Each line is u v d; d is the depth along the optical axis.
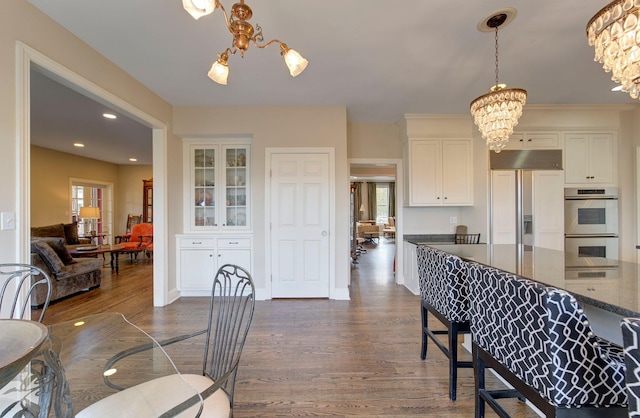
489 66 2.70
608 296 1.17
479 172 4.04
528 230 3.86
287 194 3.78
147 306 3.53
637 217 3.83
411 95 3.39
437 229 4.50
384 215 12.70
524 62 2.63
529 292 1.09
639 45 1.34
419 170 4.13
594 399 1.00
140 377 1.46
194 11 1.23
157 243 3.55
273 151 3.75
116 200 8.28
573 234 3.86
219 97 3.46
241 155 4.08
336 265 3.80
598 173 3.89
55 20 2.04
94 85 2.42
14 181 1.75
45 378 1.19
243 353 2.38
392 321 3.06
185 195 4.04
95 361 1.58
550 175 3.88
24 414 1.03
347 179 4.18
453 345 1.81
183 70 2.79
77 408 1.21
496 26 2.11
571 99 3.55
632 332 0.72
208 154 4.08
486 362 1.42
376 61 2.61
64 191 6.73
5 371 0.76
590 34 1.54
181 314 3.25
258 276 3.78
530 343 1.11
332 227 3.78
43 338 0.99
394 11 1.95
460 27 2.12
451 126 4.12
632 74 1.44
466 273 1.58
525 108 3.79
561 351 1.00
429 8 1.92
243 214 4.09
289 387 1.94
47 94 3.31
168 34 2.21
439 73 2.84
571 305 0.99
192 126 3.76
